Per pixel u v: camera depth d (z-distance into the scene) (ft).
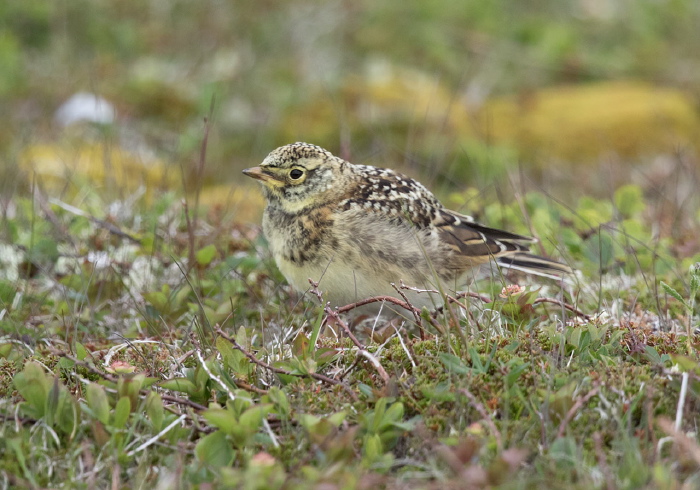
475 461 22.76
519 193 47.16
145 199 46.21
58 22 75.61
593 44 84.33
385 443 24.23
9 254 39.83
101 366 29.25
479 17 83.46
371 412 25.14
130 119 66.59
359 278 34.12
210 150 61.16
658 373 26.17
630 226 41.09
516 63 80.48
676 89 79.92
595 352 27.63
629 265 38.09
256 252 40.60
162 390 27.66
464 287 37.29
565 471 22.54
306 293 34.45
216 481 22.79
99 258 39.09
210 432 25.29
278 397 25.26
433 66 78.54
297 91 71.00
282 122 68.39
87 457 23.63
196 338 31.58
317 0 81.00
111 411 25.39
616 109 71.41
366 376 27.58
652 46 84.28
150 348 30.81
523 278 38.75
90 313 34.94
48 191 49.98
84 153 58.80
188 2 78.79
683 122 71.67
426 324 31.55
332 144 66.28
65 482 22.91
